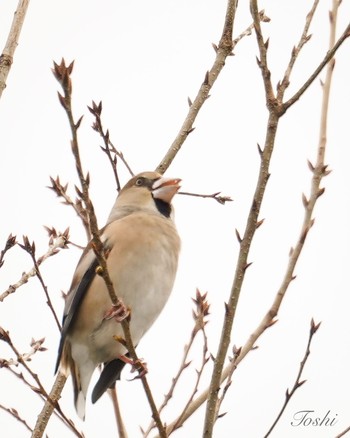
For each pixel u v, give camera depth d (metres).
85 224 10.39
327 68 9.53
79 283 10.23
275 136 7.70
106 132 10.39
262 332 8.54
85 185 6.92
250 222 7.63
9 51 8.87
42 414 9.01
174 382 9.05
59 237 10.23
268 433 8.10
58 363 10.16
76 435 8.02
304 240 8.73
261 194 7.61
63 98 6.43
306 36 8.24
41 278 9.22
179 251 10.84
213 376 7.48
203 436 7.35
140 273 10.24
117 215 11.20
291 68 8.02
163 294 10.51
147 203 11.16
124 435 9.23
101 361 10.47
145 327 10.43
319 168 8.97
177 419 8.77
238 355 8.41
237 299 7.57
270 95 7.78
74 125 6.53
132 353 7.86
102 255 7.37
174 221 11.34
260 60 7.87
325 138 9.14
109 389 10.41
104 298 10.12
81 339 10.33
